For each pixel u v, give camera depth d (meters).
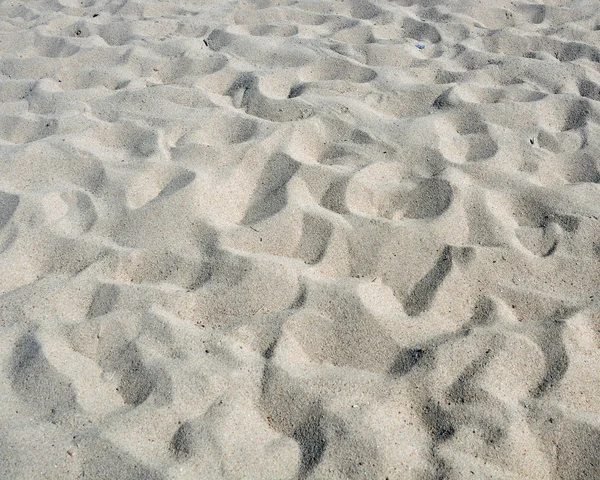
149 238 2.10
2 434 1.49
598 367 1.66
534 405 1.57
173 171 2.38
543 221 2.17
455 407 1.57
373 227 2.10
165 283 1.96
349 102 2.77
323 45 3.31
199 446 1.47
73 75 3.17
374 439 1.49
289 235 2.12
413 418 1.57
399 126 2.61
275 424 1.56
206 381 1.62
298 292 1.90
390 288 1.94
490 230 2.12
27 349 1.73
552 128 2.66
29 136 2.70
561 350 1.69
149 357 1.69
